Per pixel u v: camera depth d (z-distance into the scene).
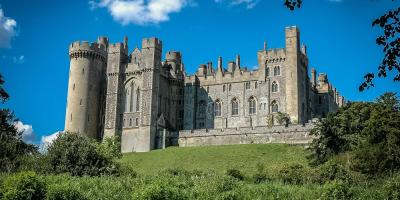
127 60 120.50
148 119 111.06
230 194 44.56
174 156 93.75
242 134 101.62
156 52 116.12
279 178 64.56
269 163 82.38
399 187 48.38
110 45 120.19
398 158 64.62
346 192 47.38
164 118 116.25
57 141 64.81
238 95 119.44
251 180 65.50
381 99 83.06
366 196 48.19
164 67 122.25
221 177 53.16
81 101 119.00
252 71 119.06
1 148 62.31
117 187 47.22
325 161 72.88
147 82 113.94
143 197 40.38
